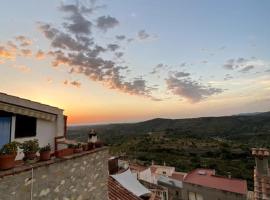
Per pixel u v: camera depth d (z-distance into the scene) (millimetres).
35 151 5324
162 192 18750
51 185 5305
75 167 6336
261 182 9648
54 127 8750
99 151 7812
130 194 12211
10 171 4199
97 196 7480
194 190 32156
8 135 6930
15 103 6871
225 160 50812
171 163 52500
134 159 54500
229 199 28656
